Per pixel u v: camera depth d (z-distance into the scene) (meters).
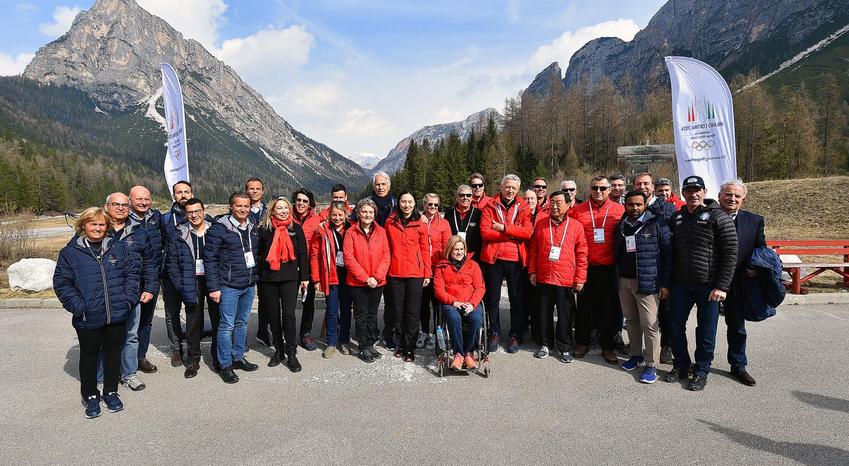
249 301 5.02
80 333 3.91
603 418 3.80
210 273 4.62
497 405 4.06
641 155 11.89
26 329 6.53
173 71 7.46
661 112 62.53
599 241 5.24
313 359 5.36
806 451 3.27
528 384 4.55
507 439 3.46
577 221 5.26
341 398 4.24
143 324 4.88
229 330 4.72
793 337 5.86
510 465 3.10
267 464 3.14
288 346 4.96
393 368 5.03
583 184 40.56
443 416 3.85
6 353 5.56
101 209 4.00
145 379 4.76
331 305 5.46
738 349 4.59
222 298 4.71
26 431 3.67
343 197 5.60
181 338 5.25
